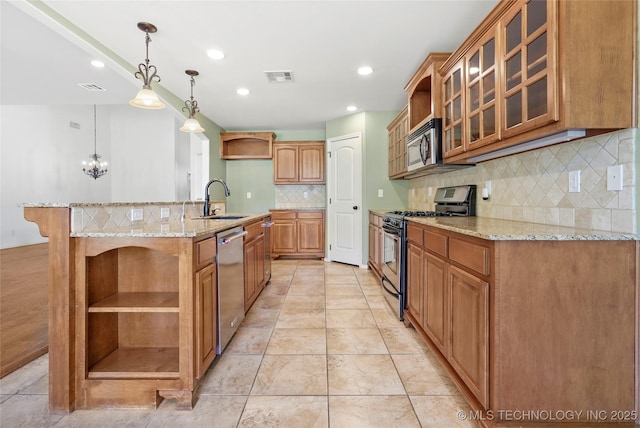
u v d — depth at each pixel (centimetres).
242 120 502
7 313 271
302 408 153
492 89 177
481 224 179
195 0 197
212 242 184
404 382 174
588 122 125
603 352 125
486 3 201
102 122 825
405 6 204
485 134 185
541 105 139
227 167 588
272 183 588
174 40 246
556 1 126
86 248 153
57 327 150
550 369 125
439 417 146
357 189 462
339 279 396
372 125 449
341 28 230
